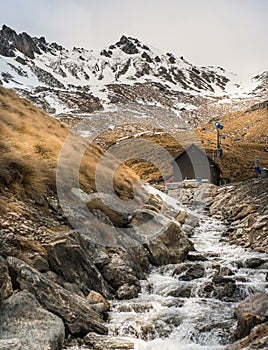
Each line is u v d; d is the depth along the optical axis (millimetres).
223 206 28125
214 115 192625
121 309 11305
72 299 9961
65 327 9156
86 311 9961
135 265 14398
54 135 22172
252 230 20547
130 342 9234
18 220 12266
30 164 16078
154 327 10188
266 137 116438
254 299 10586
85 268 11836
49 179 15891
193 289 12820
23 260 10477
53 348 8109
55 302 9438
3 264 9156
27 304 8695
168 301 11914
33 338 7973
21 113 22656
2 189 13711
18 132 19516
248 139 118312
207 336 9695
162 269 15516
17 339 7492
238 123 143500
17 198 13750
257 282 13195
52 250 11328
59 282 10789
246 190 29172
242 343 8164
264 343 7516
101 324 9891
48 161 17312
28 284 9305
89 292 11438
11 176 14484
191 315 10758
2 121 19531
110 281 12727
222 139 103438
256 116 146875
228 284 12453
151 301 11945
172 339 9844
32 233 11891
